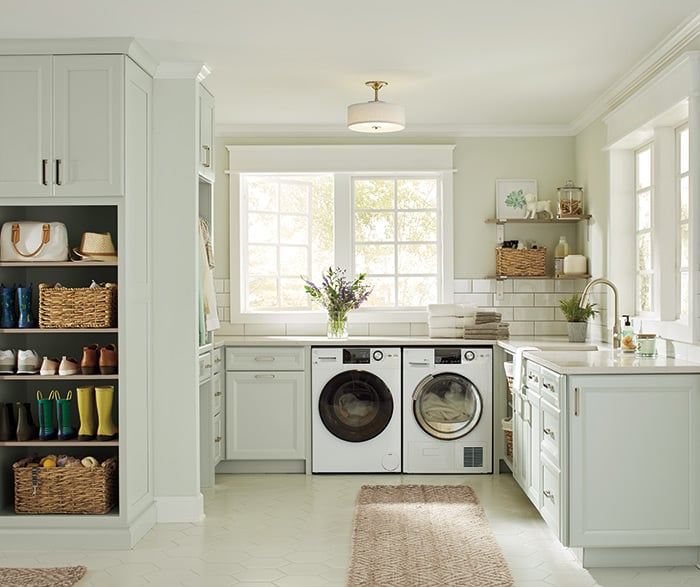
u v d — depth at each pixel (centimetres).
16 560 382
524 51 426
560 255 601
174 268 439
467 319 575
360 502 476
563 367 362
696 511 363
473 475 551
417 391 551
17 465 412
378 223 637
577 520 363
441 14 367
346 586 341
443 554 381
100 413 414
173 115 440
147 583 349
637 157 506
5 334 447
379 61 443
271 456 557
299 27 384
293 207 645
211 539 412
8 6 350
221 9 358
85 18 367
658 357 416
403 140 627
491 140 627
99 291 406
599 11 365
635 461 363
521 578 353
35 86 398
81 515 404
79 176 396
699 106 372
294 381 557
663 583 346
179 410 441
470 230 627
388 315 623
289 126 618
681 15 372
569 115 585
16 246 408
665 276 426
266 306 638
